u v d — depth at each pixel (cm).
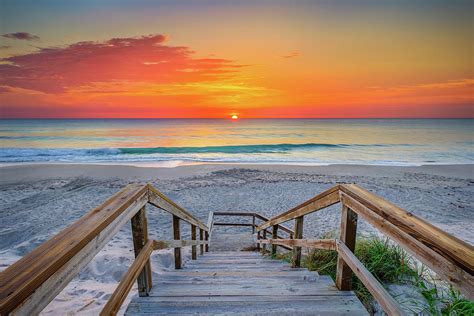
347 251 182
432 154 2578
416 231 107
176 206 275
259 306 184
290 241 322
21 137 3612
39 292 80
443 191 1277
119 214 141
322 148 2962
